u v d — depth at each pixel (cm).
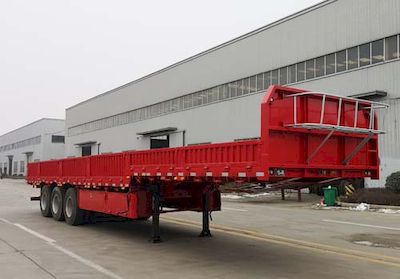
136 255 899
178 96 4475
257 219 1555
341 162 792
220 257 884
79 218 1331
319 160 755
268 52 3344
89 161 1265
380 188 2322
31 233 1188
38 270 762
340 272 764
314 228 1321
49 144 8838
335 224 1425
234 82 3716
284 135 714
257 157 698
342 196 2272
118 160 1112
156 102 4878
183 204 1156
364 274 752
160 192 1060
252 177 709
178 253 921
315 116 745
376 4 2555
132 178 1041
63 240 1074
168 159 929
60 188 1459
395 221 1522
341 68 2767
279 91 710
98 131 6406
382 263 838
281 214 1750
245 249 969
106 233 1191
